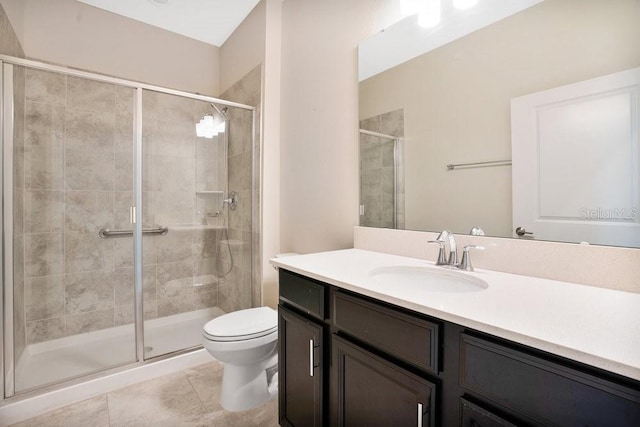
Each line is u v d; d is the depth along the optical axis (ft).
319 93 6.39
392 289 3.00
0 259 5.36
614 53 2.93
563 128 3.27
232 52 8.85
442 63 4.37
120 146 7.27
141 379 6.15
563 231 3.30
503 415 2.14
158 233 7.89
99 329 7.30
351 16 5.69
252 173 7.85
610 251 2.97
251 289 7.90
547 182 3.41
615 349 1.77
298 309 4.21
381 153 5.21
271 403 5.46
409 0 4.43
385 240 5.08
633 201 2.84
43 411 5.16
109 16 7.82
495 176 3.85
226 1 7.53
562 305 2.52
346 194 5.84
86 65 7.50
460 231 4.21
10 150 5.56
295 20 7.07
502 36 3.76
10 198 5.58
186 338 7.47
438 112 4.44
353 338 3.35
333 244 6.15
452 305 2.53
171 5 7.63
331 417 3.66
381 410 3.00
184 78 8.98
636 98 2.81
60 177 6.84
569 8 3.22
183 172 8.08
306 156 6.80
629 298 2.69
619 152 2.91
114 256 7.43
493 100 3.86
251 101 7.92
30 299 6.53
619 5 2.90
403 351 2.77
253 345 5.06
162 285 8.05
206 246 8.70
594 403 1.78
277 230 7.75
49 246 6.76
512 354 2.09
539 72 3.45
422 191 4.65
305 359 3.98
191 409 5.26
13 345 5.57
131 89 7.18
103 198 7.27
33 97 6.44
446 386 2.50
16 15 6.37
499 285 3.12
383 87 5.15
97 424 4.88
